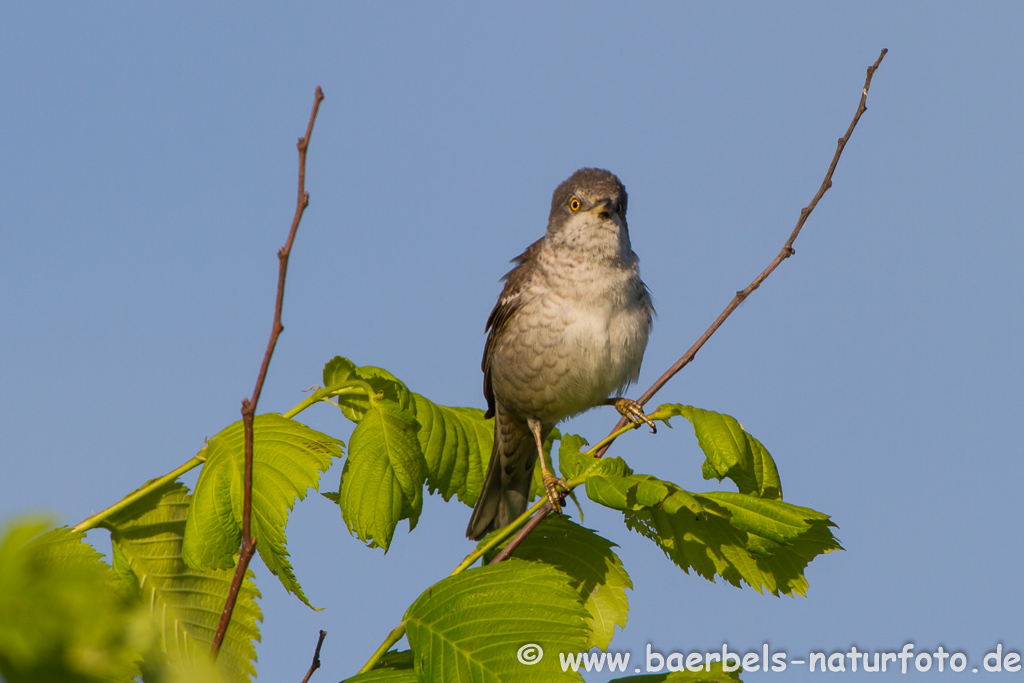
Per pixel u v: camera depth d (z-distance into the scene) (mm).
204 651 5547
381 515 6082
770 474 6766
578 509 6898
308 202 4742
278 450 5906
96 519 5617
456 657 5621
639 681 6402
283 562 5660
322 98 4793
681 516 6820
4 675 2348
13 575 2387
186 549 5578
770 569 6668
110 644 2432
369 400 6621
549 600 5832
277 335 4664
